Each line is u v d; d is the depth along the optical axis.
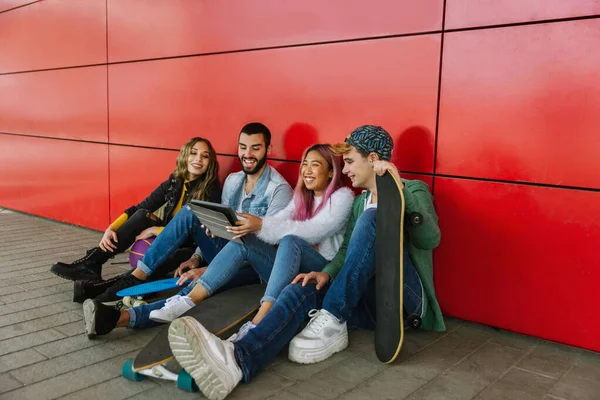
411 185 2.50
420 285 2.41
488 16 2.54
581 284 2.40
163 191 3.37
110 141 4.67
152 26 4.14
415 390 2.02
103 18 4.54
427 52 2.74
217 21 3.69
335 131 3.15
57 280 3.37
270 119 3.46
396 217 2.03
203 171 3.24
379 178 2.08
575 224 2.39
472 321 2.75
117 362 2.21
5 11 5.63
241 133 2.97
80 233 4.87
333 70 3.12
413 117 2.82
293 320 2.19
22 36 5.45
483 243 2.66
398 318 2.11
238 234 2.39
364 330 2.62
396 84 2.87
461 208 2.71
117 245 3.10
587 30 2.29
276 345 2.13
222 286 2.67
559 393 2.02
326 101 3.17
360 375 2.14
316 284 2.32
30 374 2.09
